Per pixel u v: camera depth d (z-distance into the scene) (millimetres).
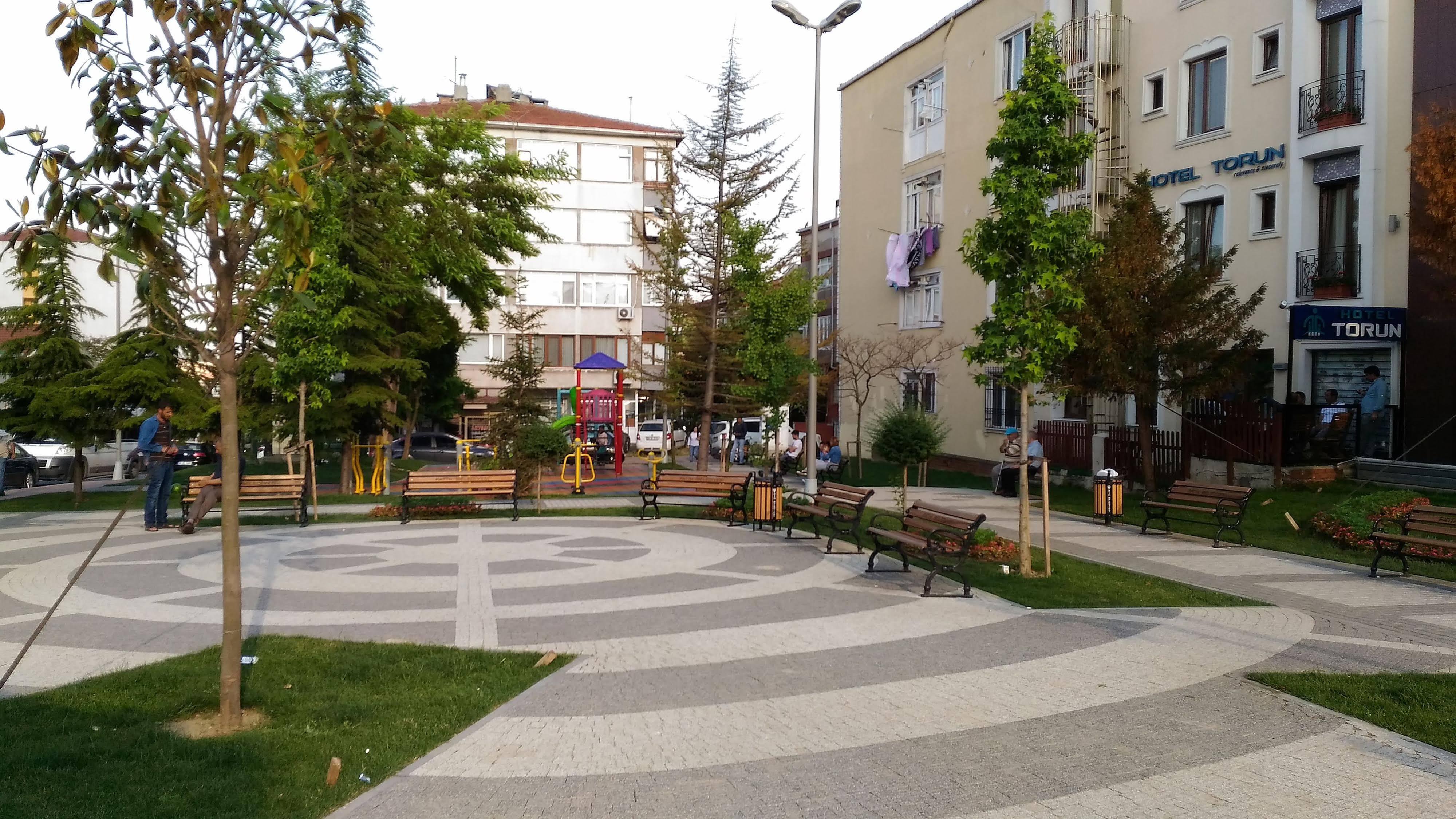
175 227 5883
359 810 4688
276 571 11984
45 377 21781
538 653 7863
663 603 10016
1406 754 5438
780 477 17391
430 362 32250
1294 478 18250
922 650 8016
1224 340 18172
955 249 30000
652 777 5164
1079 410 25859
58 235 5309
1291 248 20234
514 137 49094
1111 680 7043
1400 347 18625
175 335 6070
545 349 49594
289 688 6668
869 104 35719
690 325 22047
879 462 32906
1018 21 27109
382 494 22344
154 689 6586
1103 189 24516
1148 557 12922
